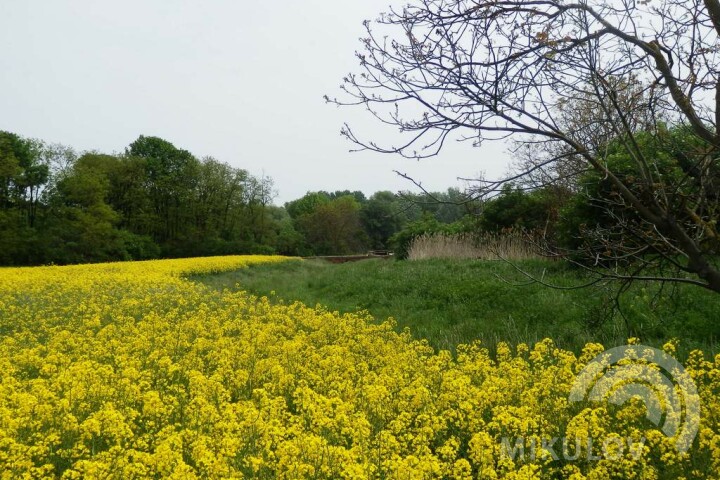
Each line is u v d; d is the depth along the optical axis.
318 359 8.59
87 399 6.83
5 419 5.59
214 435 5.67
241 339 9.85
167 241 57.44
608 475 4.71
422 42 3.77
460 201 4.07
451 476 4.95
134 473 4.73
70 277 21.19
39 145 48.47
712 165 4.08
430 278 16.30
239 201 63.44
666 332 9.06
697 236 3.89
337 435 5.69
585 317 10.07
